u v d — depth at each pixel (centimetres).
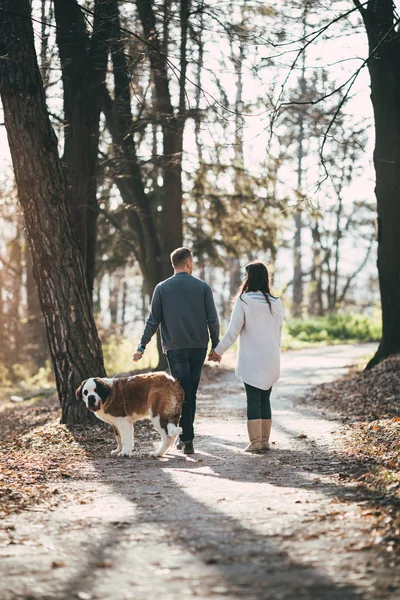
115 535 469
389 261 1504
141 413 808
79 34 1227
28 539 466
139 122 1545
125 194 2041
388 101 1436
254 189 2181
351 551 414
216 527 480
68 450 882
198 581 374
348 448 823
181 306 824
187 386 824
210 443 907
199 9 1105
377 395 1262
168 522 499
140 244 2116
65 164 1353
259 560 405
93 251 1513
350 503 531
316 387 1590
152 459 790
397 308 1512
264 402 831
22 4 1033
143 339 834
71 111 1339
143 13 1283
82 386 800
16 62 1038
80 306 1102
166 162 1734
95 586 371
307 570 385
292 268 5372
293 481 641
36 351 3219
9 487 627
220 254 2444
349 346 3106
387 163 1457
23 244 3209
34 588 371
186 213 2327
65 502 580
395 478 600
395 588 353
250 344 814
